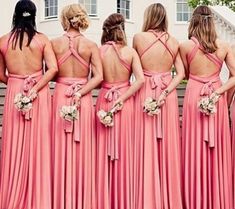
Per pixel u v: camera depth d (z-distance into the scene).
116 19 4.39
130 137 4.39
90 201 4.31
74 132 4.23
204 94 4.43
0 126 5.43
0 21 11.18
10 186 4.22
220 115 4.46
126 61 4.34
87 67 4.29
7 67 4.28
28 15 4.22
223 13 6.45
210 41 4.41
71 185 4.23
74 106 4.13
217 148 4.46
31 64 4.21
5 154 4.26
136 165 4.41
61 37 4.29
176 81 4.42
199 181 4.43
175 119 4.44
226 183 4.48
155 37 4.42
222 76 6.31
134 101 4.43
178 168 4.43
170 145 4.42
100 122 4.35
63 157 4.23
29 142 4.21
